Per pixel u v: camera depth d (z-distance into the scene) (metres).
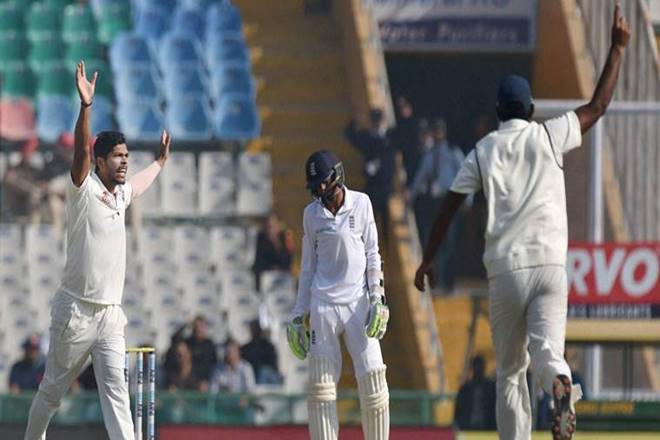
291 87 83.50
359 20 81.25
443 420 55.88
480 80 84.50
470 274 75.94
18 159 76.88
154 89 82.38
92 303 34.44
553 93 80.94
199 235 75.94
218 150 81.19
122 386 34.94
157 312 73.62
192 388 66.19
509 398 33.00
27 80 82.88
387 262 73.88
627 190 62.66
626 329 55.69
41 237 75.38
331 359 35.19
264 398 56.00
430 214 75.38
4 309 73.81
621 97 68.00
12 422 54.19
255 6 87.88
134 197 35.41
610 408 54.78
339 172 34.97
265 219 78.12
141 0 87.06
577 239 58.62
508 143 32.53
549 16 81.81
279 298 73.62
